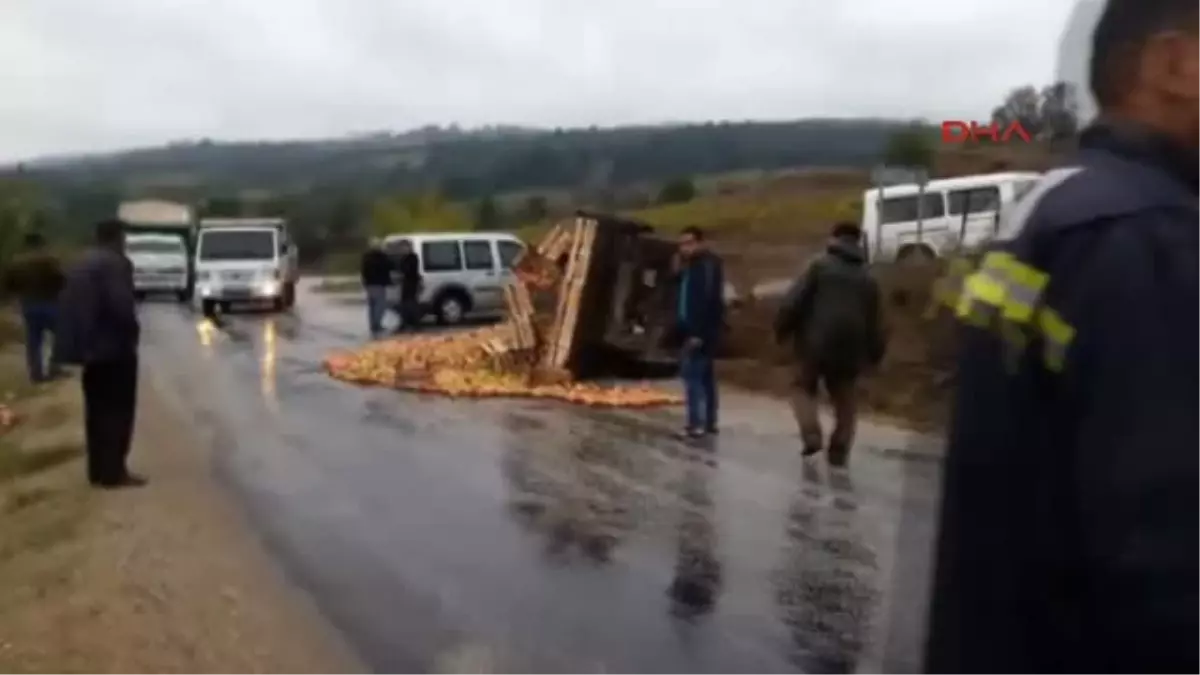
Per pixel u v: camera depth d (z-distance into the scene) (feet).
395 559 32.99
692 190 254.68
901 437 49.88
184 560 33.27
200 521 37.68
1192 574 6.31
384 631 27.09
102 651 26.58
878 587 29.25
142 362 86.74
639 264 74.49
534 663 24.90
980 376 7.13
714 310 52.65
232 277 135.44
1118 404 6.56
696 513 37.50
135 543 35.27
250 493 41.78
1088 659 6.79
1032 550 6.89
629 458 47.52
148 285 166.30
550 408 63.26
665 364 74.64
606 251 73.10
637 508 38.40
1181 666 6.37
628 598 29.09
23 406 70.13
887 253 96.17
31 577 32.89
